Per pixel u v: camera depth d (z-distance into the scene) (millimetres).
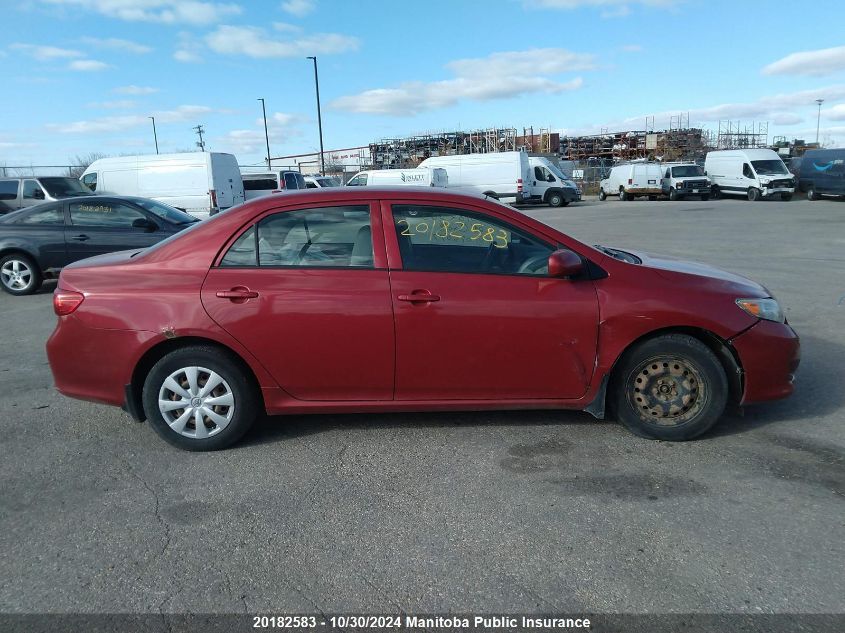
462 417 4570
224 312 3910
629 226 19453
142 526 3240
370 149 68875
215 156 19391
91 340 4016
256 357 3947
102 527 3242
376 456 3984
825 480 3557
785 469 3693
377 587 2725
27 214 10172
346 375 3992
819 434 4160
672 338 3967
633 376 4047
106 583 2789
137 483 3703
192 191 19125
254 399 4090
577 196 32844
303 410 4078
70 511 3402
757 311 4020
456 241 4035
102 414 4832
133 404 4074
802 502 3322
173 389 4039
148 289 3980
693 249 13469
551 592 2664
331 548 3012
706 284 4062
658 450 3980
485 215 4055
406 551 2975
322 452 4055
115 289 4012
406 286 3916
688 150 71812
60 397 5242
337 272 3963
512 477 3674
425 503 3402
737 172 32094
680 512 3254
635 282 3996
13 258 10055
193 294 3934
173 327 3914
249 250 4043
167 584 2773
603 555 2906
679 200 34625
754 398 4062
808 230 16812
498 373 3992
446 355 3947
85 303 4016
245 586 2748
